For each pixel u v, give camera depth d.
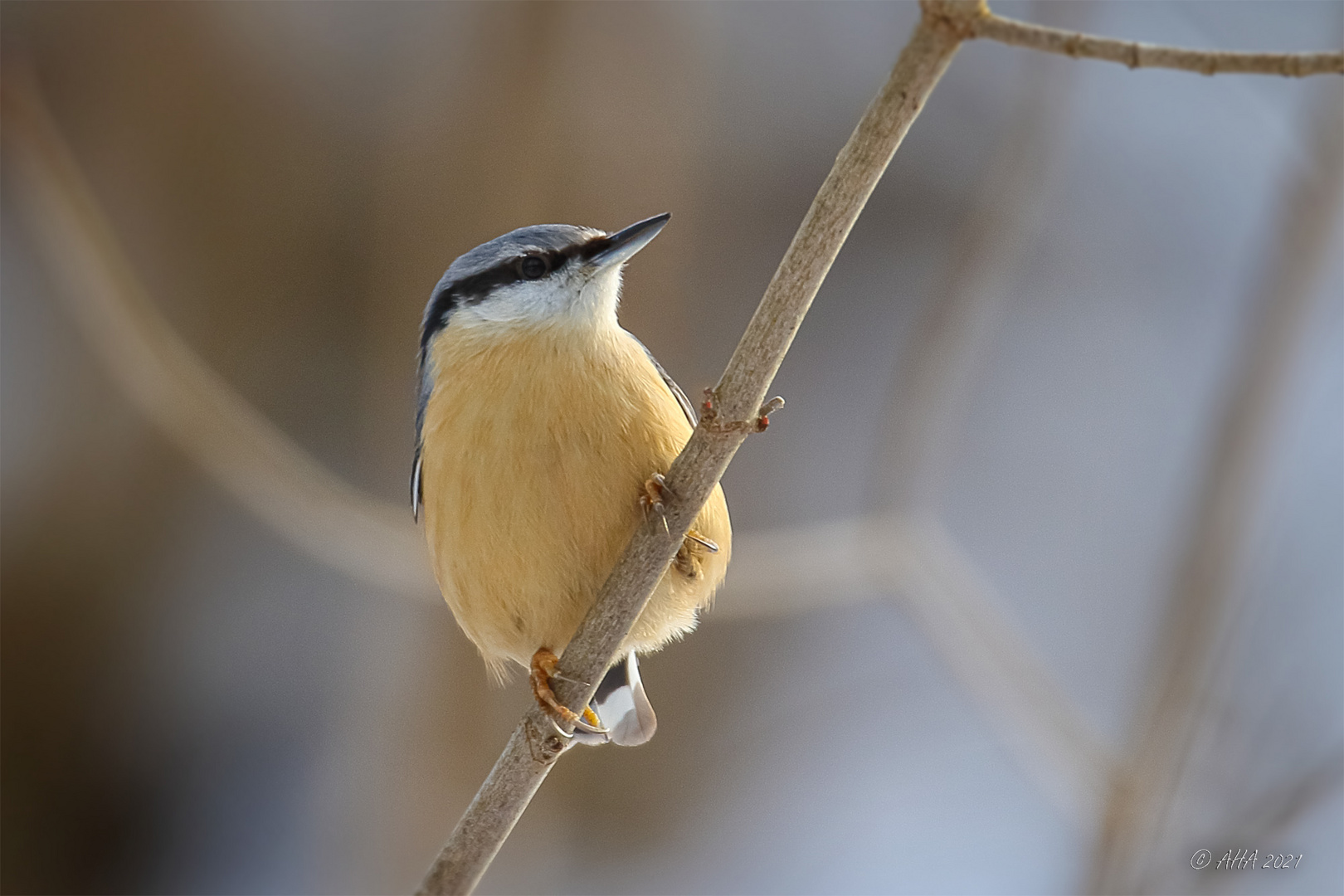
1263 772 6.46
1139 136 12.49
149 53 12.64
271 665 12.90
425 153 12.03
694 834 12.03
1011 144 8.06
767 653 12.94
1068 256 13.36
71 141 12.54
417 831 11.20
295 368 12.86
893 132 4.83
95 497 12.69
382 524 10.09
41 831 12.29
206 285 12.79
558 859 11.92
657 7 11.57
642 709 8.30
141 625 12.75
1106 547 12.68
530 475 6.59
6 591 12.60
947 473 13.21
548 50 11.43
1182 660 5.63
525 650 7.32
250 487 9.88
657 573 5.92
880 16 12.92
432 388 7.18
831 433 13.79
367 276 12.81
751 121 13.54
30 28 12.52
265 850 12.30
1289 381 5.45
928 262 14.34
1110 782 5.78
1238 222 12.46
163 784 12.57
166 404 9.68
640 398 6.71
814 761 12.26
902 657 12.88
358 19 12.70
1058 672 11.53
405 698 11.65
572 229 7.12
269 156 13.02
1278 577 7.11
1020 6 10.46
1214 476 5.54
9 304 12.73
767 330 5.33
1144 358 13.28
